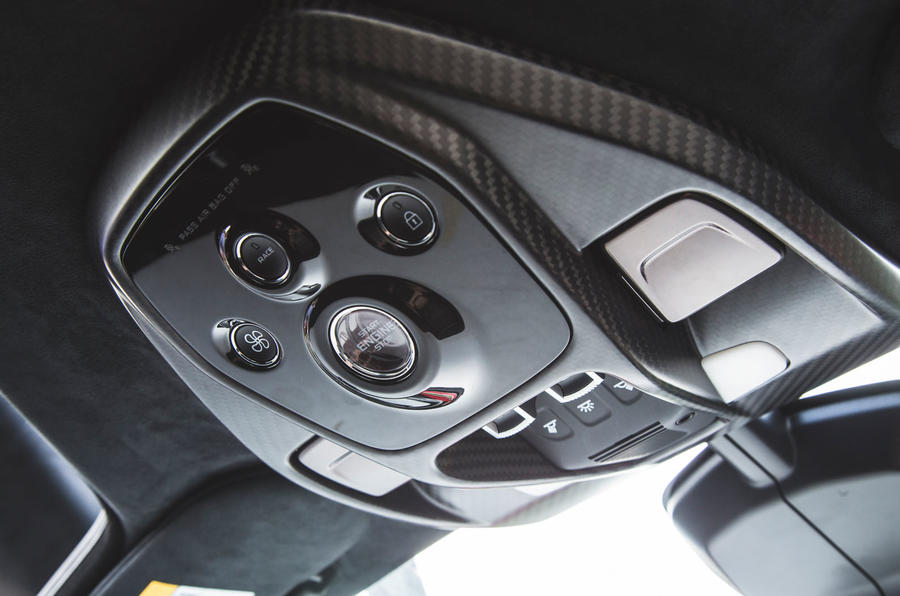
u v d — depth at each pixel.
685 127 0.81
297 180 0.79
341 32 0.73
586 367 0.92
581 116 0.77
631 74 0.80
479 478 1.19
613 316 0.88
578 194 0.81
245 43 0.74
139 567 1.50
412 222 0.80
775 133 0.86
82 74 0.81
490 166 0.77
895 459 1.22
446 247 0.81
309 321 0.90
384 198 0.79
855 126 0.87
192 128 0.77
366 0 0.74
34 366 1.12
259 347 0.95
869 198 0.93
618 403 1.16
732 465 1.38
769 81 0.83
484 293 0.85
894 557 1.33
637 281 0.89
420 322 0.87
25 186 0.90
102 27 0.78
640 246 0.86
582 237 0.84
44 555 1.52
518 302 0.85
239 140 0.77
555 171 0.79
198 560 1.55
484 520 1.50
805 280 0.97
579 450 1.23
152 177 0.81
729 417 1.16
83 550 1.50
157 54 0.80
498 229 0.79
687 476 1.45
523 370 0.92
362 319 0.89
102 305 1.07
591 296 0.85
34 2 0.76
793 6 0.77
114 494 1.38
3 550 1.49
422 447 1.07
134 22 0.77
